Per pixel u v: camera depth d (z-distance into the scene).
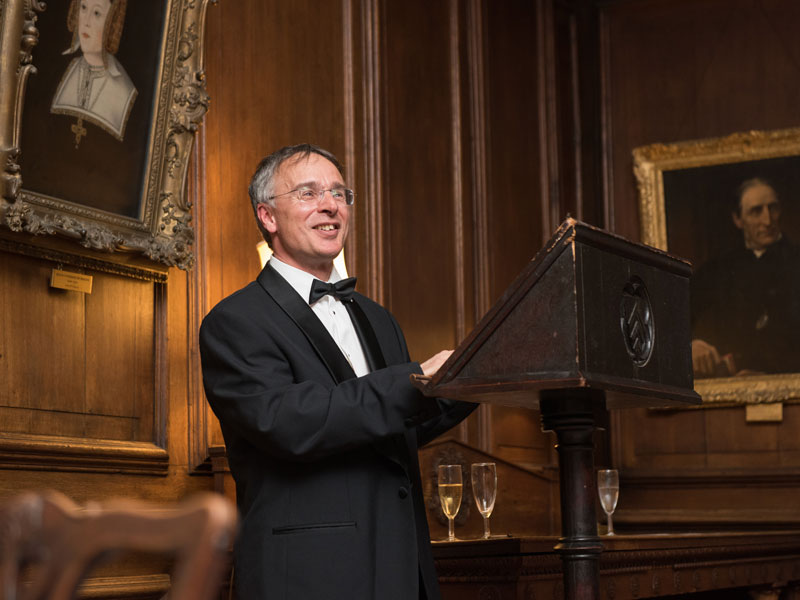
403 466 2.23
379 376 2.10
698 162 6.35
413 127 5.07
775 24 6.36
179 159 3.55
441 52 5.37
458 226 5.32
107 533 0.94
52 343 3.14
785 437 6.05
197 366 3.67
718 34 6.49
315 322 2.31
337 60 4.64
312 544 2.13
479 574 2.77
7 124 2.91
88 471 3.19
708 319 6.26
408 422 2.07
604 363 1.87
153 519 0.92
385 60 4.90
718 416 6.22
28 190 3.04
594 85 6.69
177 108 3.54
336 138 4.59
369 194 4.71
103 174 3.29
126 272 3.39
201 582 0.87
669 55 6.59
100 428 3.28
